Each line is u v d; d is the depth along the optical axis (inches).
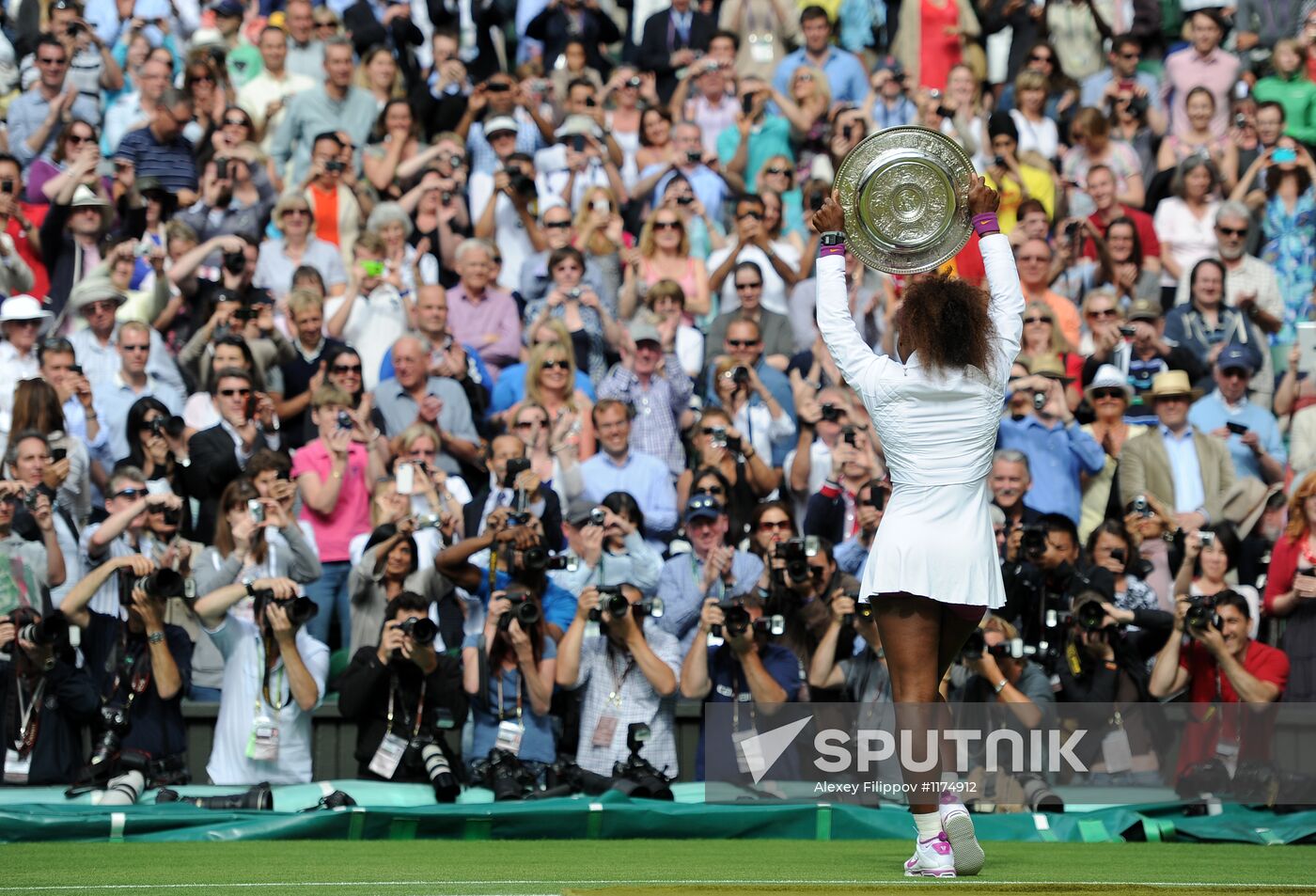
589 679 427.2
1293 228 648.4
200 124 648.4
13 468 446.9
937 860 260.8
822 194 614.9
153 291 561.0
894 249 276.4
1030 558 428.5
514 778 407.5
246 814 367.2
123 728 401.7
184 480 486.9
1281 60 721.6
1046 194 669.9
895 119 691.4
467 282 585.3
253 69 700.0
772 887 241.9
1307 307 641.6
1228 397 568.7
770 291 602.2
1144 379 574.2
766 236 609.6
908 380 259.1
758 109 682.2
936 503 257.4
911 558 254.7
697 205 620.4
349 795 386.3
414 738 413.4
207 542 483.2
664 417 548.4
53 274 581.6
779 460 546.0
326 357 538.9
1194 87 713.0
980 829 378.9
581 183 652.1
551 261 583.2
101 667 430.9
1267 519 520.4
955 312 258.7
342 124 658.8
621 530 454.0
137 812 364.2
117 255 552.7
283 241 594.6
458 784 406.6
